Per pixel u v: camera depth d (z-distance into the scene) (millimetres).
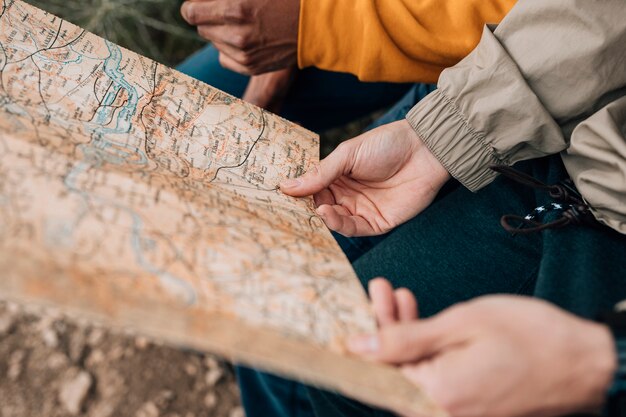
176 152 710
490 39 799
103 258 457
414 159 877
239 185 716
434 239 897
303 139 844
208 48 1375
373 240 1065
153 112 734
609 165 708
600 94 776
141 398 1240
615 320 509
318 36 970
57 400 1212
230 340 447
